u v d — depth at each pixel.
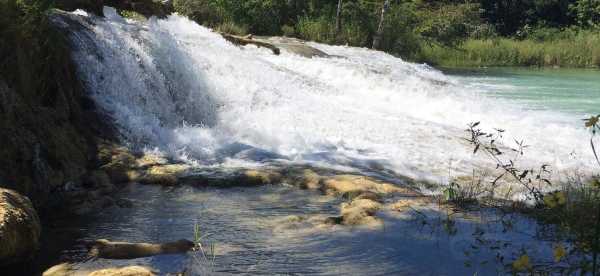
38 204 6.37
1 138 6.50
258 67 13.09
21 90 7.46
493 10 42.31
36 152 6.81
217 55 12.55
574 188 7.21
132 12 15.11
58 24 9.17
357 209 6.18
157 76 10.25
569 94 18.12
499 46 32.31
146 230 5.70
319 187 7.25
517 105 15.40
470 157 9.30
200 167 7.74
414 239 5.51
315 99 12.48
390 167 8.42
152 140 8.71
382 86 15.11
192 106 10.67
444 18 32.94
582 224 5.41
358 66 16.44
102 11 12.76
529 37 39.34
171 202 6.61
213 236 5.54
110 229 5.71
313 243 5.39
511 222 6.01
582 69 29.03
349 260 5.01
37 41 8.03
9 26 7.49
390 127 10.89
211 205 6.53
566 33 38.59
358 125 10.78
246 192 7.05
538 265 4.86
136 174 7.49
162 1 17.06
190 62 11.30
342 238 5.51
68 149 7.40
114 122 8.64
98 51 9.39
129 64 9.81
